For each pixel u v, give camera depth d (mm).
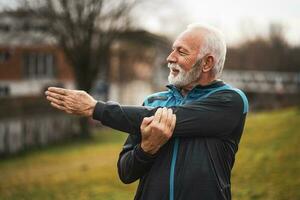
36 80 35062
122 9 23406
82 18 22641
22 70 34719
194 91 2637
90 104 2545
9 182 12203
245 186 8008
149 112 2559
